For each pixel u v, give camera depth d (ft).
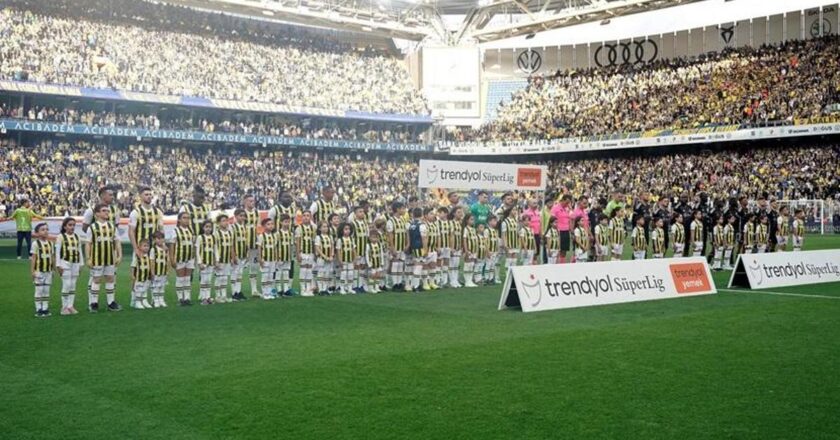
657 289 51.13
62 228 43.70
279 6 161.68
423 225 57.00
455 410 22.82
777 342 34.01
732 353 31.48
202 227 49.11
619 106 176.96
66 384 26.08
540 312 44.29
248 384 26.13
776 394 24.62
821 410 22.72
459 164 66.74
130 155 142.72
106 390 25.23
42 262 42.75
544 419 21.85
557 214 67.77
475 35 187.21
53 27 143.64
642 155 171.83
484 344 33.76
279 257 52.70
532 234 66.13
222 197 134.21
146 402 23.70
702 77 170.71
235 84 158.61
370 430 20.84
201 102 147.33
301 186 152.05
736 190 142.72
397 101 180.34
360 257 55.72
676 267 53.06
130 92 139.13
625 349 32.45
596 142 167.32
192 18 168.66
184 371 28.17
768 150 151.94
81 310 45.68
